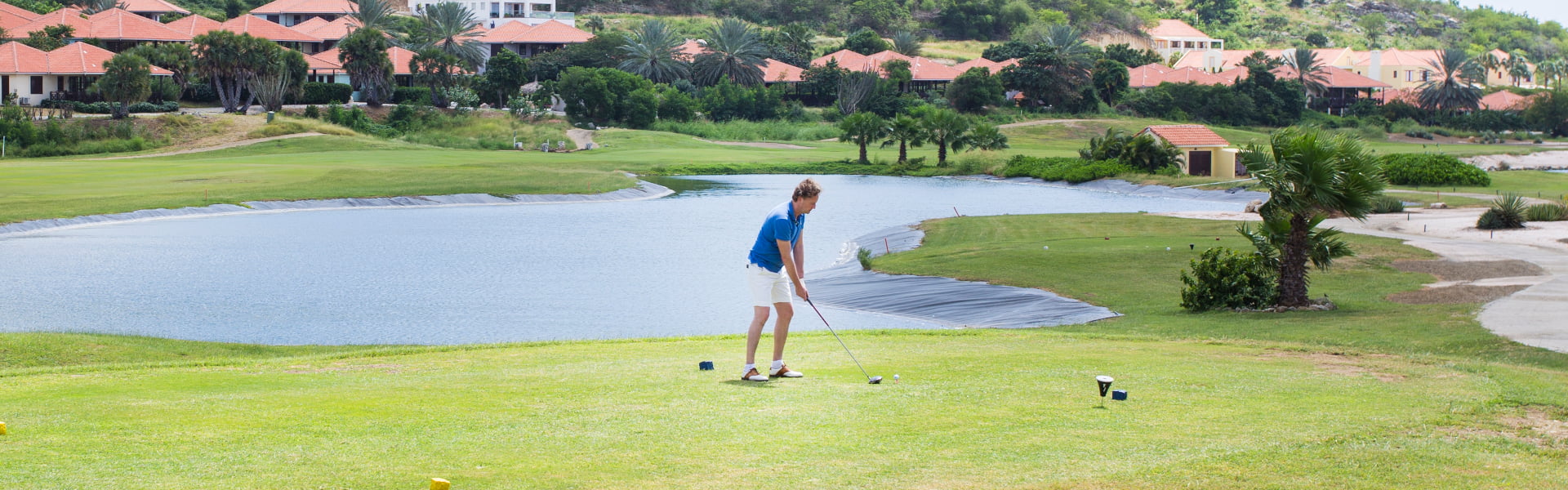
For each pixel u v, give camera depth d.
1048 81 139.25
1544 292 21.41
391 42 138.88
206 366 12.30
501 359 12.53
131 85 93.94
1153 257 30.45
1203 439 7.18
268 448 6.93
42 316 25.47
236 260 36.44
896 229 43.69
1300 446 6.96
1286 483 6.16
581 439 7.18
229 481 6.11
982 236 39.69
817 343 14.27
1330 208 21.09
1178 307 23.12
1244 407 8.31
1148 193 66.62
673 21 199.62
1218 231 38.94
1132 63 174.38
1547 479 6.22
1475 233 37.69
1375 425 7.58
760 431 7.38
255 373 11.17
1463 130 154.00
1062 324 21.86
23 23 123.75
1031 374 10.06
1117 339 15.30
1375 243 32.94
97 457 6.65
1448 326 17.56
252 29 134.00
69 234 43.47
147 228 46.25
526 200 59.97
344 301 28.08
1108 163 75.62
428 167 75.75
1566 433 7.35
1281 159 21.33
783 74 142.75
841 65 151.25
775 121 127.38
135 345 18.44
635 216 52.22
